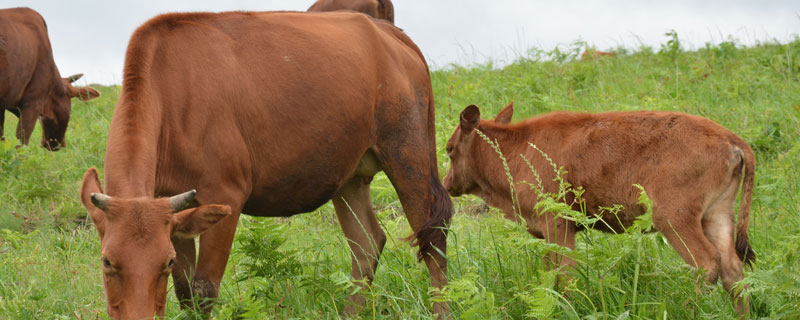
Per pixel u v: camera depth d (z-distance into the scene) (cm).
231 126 500
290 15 568
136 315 387
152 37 488
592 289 493
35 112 1220
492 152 624
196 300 479
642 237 460
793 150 741
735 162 507
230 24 532
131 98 463
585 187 556
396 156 603
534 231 591
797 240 489
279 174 530
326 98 541
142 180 438
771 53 1250
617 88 1121
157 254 397
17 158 995
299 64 536
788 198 646
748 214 511
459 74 1356
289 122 525
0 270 638
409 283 555
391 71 598
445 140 917
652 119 542
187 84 489
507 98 1129
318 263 543
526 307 490
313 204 570
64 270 622
